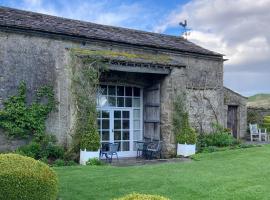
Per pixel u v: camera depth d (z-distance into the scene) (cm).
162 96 1502
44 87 1298
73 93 1267
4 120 1219
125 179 898
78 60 1268
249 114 2384
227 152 1375
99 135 1323
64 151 1286
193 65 1728
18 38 1258
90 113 1253
